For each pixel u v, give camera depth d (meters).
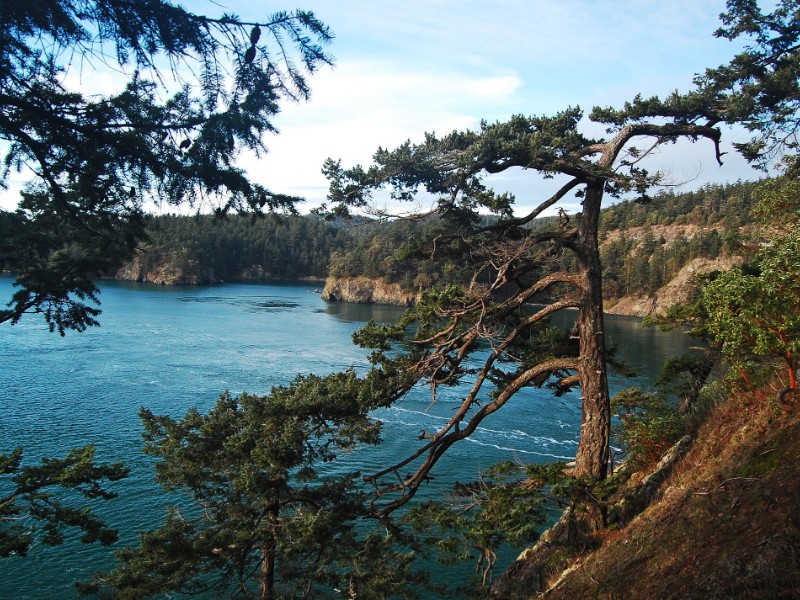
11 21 3.34
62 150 4.21
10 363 34.19
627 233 109.69
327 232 147.75
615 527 8.33
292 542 9.24
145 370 34.28
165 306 67.94
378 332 9.85
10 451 20.89
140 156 4.16
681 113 9.29
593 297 9.50
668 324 14.11
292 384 10.79
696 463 8.23
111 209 4.87
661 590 5.32
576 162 8.98
